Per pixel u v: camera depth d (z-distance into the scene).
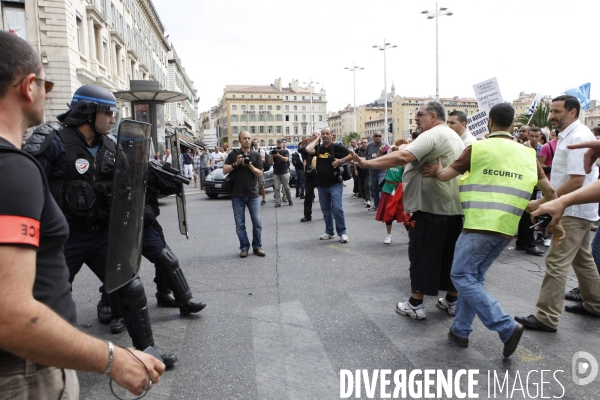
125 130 2.07
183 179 3.68
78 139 2.93
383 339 3.50
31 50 1.28
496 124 3.24
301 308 4.21
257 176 6.36
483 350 3.30
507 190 3.04
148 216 3.60
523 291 4.67
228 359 3.19
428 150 3.56
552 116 3.94
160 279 4.28
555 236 2.98
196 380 2.90
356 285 4.91
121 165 2.05
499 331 3.05
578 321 3.87
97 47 26.50
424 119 3.85
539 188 3.31
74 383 1.37
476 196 3.11
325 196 7.39
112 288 2.06
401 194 6.80
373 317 3.96
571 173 3.59
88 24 24.33
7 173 1.09
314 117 133.75
